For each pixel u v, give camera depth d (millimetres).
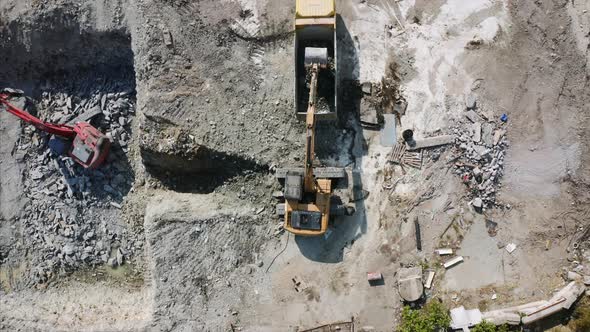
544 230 14930
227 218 15430
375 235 15117
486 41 15180
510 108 15039
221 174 16016
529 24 15086
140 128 15680
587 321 14180
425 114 15148
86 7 15711
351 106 15281
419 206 15094
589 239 14844
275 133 15398
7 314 16344
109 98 16609
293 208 14320
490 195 14969
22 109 17016
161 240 15477
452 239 15023
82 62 16891
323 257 15219
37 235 16906
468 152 14883
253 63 15539
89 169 16562
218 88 15523
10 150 16969
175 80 15531
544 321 14625
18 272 16984
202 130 15414
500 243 14977
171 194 16219
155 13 15594
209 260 15422
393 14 15406
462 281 14945
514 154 15031
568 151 14914
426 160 15109
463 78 15164
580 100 14922
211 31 15617
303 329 15156
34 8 15844
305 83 14969
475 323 14539
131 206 16438
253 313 15289
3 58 16906
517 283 14867
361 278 15102
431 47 15266
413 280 14734
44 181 16844
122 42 16156
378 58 15328
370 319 15023
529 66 15062
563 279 14812
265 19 15539
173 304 15391
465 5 15242
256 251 15391
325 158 15289
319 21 14258
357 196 15172
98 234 16766
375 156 15195
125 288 16656
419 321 14438
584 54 14945
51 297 16703
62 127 15875
